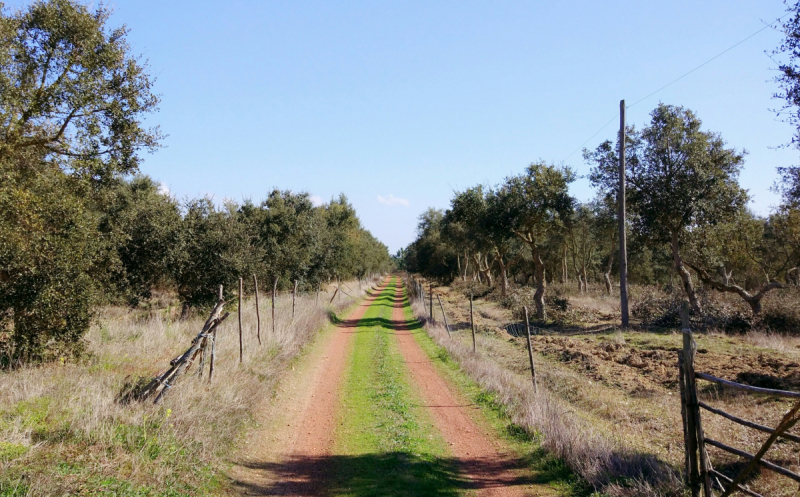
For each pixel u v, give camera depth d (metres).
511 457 8.05
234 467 6.96
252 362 12.20
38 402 7.40
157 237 20.14
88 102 14.73
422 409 10.93
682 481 6.12
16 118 12.82
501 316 28.95
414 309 34.94
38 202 11.00
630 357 15.05
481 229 29.86
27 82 13.82
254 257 23.55
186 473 6.16
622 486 6.30
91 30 14.72
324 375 14.08
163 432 6.82
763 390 4.82
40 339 10.77
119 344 12.92
